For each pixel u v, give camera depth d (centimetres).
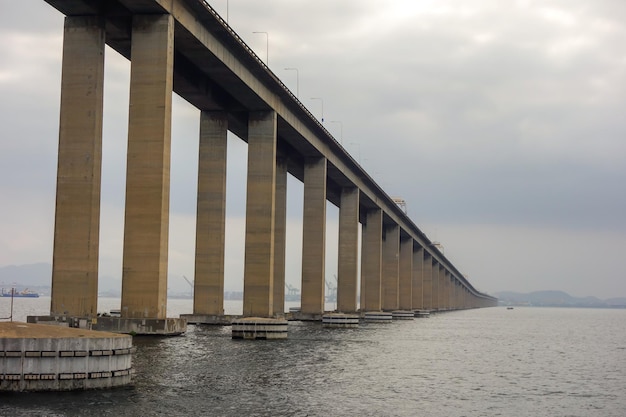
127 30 5778
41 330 2572
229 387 3133
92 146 5234
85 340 2548
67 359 2506
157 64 5462
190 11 5853
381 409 2877
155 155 5384
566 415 3014
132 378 2906
